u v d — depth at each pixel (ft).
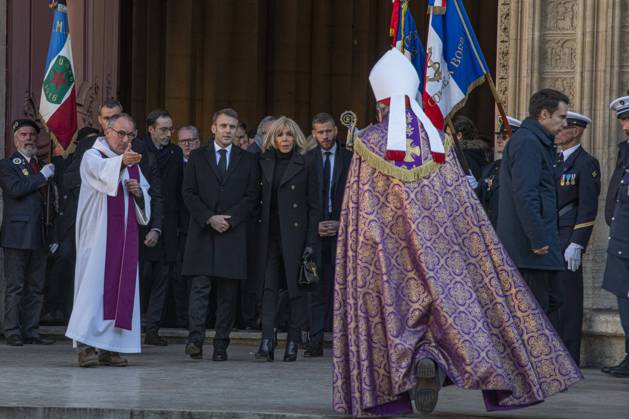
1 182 97.55
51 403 60.80
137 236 82.02
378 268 56.18
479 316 55.31
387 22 171.53
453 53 65.92
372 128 58.18
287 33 163.63
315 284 87.15
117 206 81.41
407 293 55.88
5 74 103.45
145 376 74.54
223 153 87.30
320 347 91.30
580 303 83.71
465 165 66.74
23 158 98.22
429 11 65.77
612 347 85.92
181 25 154.92
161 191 99.50
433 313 55.31
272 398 64.18
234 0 156.76
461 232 57.41
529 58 90.99
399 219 56.80
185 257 86.43
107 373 76.07
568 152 83.66
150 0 157.48
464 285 55.93
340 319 57.00
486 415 59.26
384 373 55.57
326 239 90.43
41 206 98.94
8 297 97.71
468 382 54.08
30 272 99.04
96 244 80.69
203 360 86.63
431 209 56.75
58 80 96.68
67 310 103.45
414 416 58.03
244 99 156.76
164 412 58.18
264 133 104.47
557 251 68.28
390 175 56.85
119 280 80.79
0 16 102.94
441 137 58.54
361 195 57.26
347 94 168.45
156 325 99.19
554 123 67.46
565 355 56.70
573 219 83.41
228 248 85.71
